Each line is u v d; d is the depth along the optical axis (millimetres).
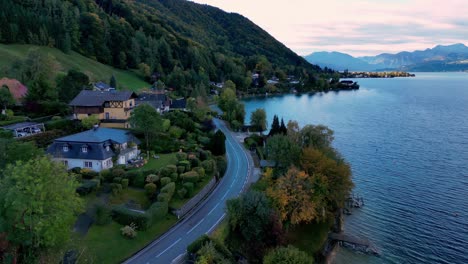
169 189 57281
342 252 56000
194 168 67562
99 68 184250
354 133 131750
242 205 52250
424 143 115750
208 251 42344
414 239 58750
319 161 63906
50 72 110750
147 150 77438
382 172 89188
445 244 57125
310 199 58531
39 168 33469
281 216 55375
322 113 179875
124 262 42938
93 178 60062
